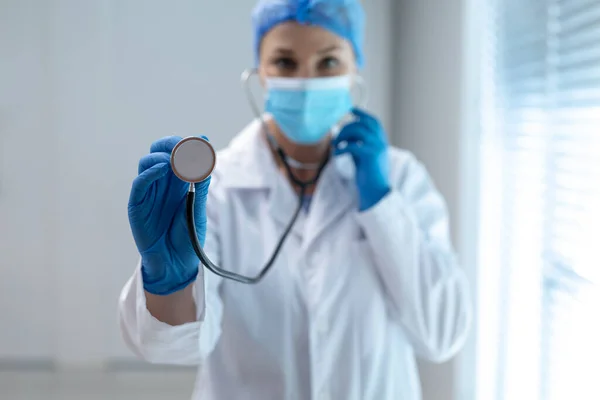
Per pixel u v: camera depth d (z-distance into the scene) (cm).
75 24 164
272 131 119
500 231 141
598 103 102
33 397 171
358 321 106
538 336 127
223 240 106
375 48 179
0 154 165
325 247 109
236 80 170
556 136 115
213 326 94
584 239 109
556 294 120
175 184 70
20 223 167
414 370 116
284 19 103
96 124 167
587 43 105
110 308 170
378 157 110
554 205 118
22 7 162
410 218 106
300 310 105
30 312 169
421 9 164
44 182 167
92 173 167
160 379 171
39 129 165
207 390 108
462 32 141
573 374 114
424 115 164
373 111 180
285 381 103
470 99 143
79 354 170
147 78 167
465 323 110
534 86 124
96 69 165
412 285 104
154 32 167
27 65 164
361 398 105
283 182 112
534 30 124
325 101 106
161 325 81
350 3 107
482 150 145
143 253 73
